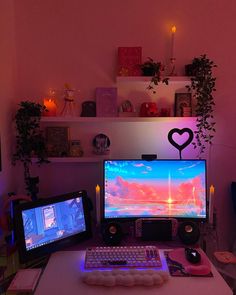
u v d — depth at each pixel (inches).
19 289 48.3
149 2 78.1
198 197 69.6
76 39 78.9
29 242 58.0
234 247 80.6
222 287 48.3
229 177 82.5
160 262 54.8
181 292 46.9
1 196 69.6
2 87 70.0
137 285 48.8
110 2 78.0
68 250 62.1
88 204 69.2
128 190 69.9
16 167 80.4
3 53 70.3
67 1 77.9
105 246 63.7
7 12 73.0
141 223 66.3
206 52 79.4
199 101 76.1
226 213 83.4
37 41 78.7
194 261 54.7
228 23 78.7
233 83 80.0
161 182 69.7
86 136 81.7
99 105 78.6
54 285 48.9
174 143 75.5
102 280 48.8
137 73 76.9
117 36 78.7
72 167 82.6
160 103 80.7
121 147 81.9
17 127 74.7
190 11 78.4
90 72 79.7
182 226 65.1
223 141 81.7
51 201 62.6
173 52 79.1
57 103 80.2
